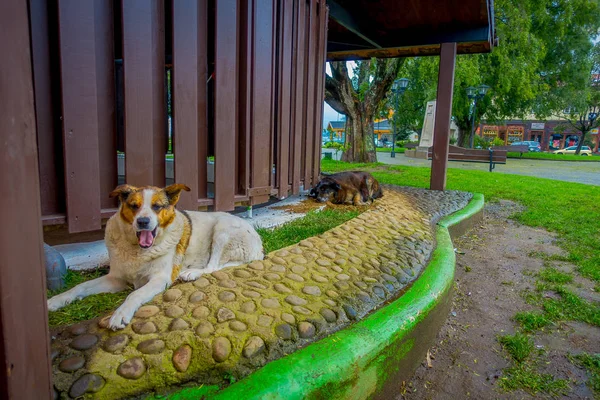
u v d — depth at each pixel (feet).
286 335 7.47
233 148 13.65
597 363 10.04
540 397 9.00
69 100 9.34
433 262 12.98
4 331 3.83
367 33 28.09
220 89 12.87
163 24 11.41
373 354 7.84
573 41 82.07
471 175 44.57
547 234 21.89
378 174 39.93
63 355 6.16
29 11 8.86
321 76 20.63
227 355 6.71
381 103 57.93
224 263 10.14
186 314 7.47
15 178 3.88
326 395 6.87
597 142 196.13
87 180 9.89
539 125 193.98
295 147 18.01
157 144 11.71
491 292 14.37
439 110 27.81
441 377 9.71
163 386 6.11
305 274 10.14
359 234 14.08
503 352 10.73
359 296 9.53
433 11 25.08
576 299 13.35
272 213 17.58
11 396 3.96
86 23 9.43
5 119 3.73
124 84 10.35
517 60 67.92
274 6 14.98
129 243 8.56
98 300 8.36
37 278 4.26
